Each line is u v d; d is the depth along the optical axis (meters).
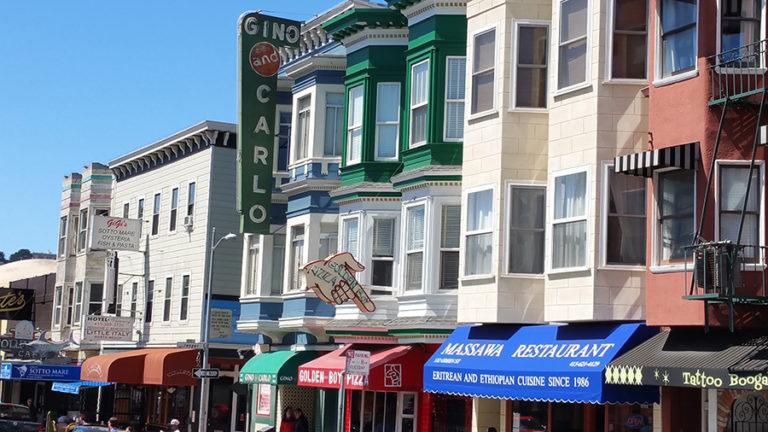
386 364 28.44
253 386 38.78
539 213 24.73
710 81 20.27
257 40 36.78
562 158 23.45
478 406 27.08
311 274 28.73
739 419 20.95
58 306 57.69
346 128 32.03
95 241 46.28
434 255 27.92
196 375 35.62
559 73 23.80
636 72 22.66
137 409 49.59
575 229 22.94
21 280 66.50
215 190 43.72
